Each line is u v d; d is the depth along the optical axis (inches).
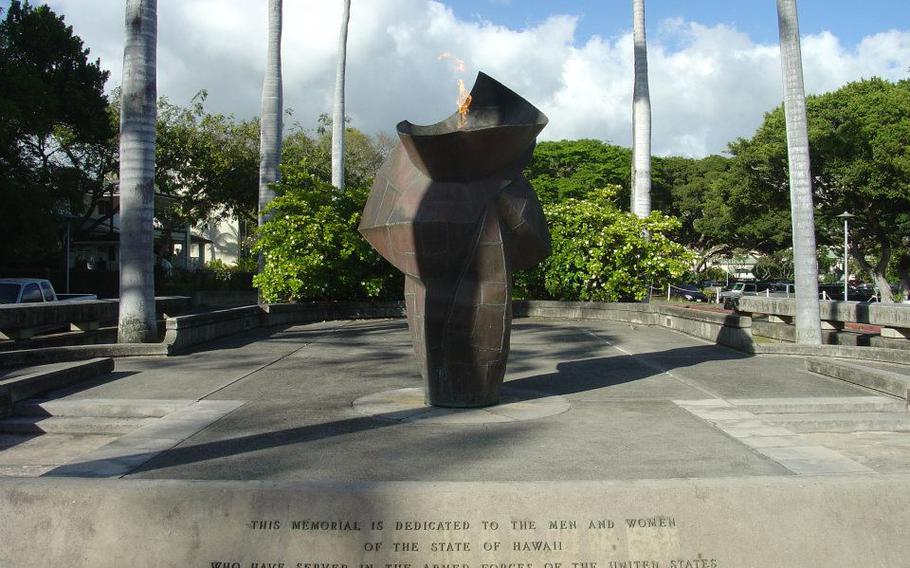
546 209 837.2
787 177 1589.6
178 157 1562.5
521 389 367.6
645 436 272.1
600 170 2015.3
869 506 171.8
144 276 526.3
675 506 168.2
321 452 248.2
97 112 1349.7
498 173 296.4
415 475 221.5
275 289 781.3
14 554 165.0
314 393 361.1
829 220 1600.6
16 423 302.8
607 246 805.9
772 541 167.8
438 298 303.9
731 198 1752.0
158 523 165.9
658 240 808.9
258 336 625.6
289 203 792.9
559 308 798.5
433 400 317.1
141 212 523.5
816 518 169.8
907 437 297.0
